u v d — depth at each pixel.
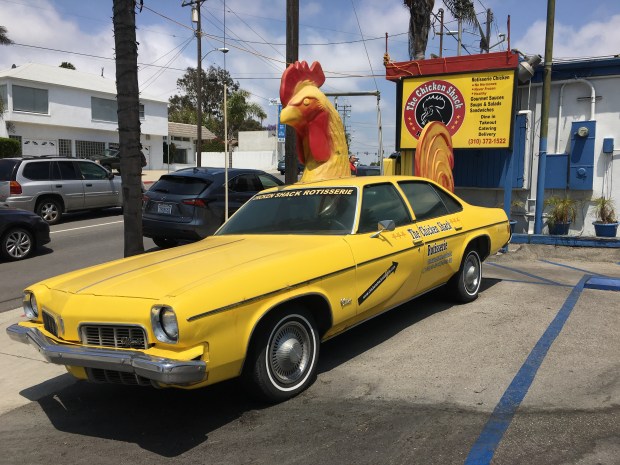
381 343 5.09
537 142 10.71
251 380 3.73
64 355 3.43
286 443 3.36
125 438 3.59
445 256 5.66
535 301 6.39
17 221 9.84
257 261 3.84
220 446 3.38
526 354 4.66
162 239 10.84
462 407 3.70
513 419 3.50
